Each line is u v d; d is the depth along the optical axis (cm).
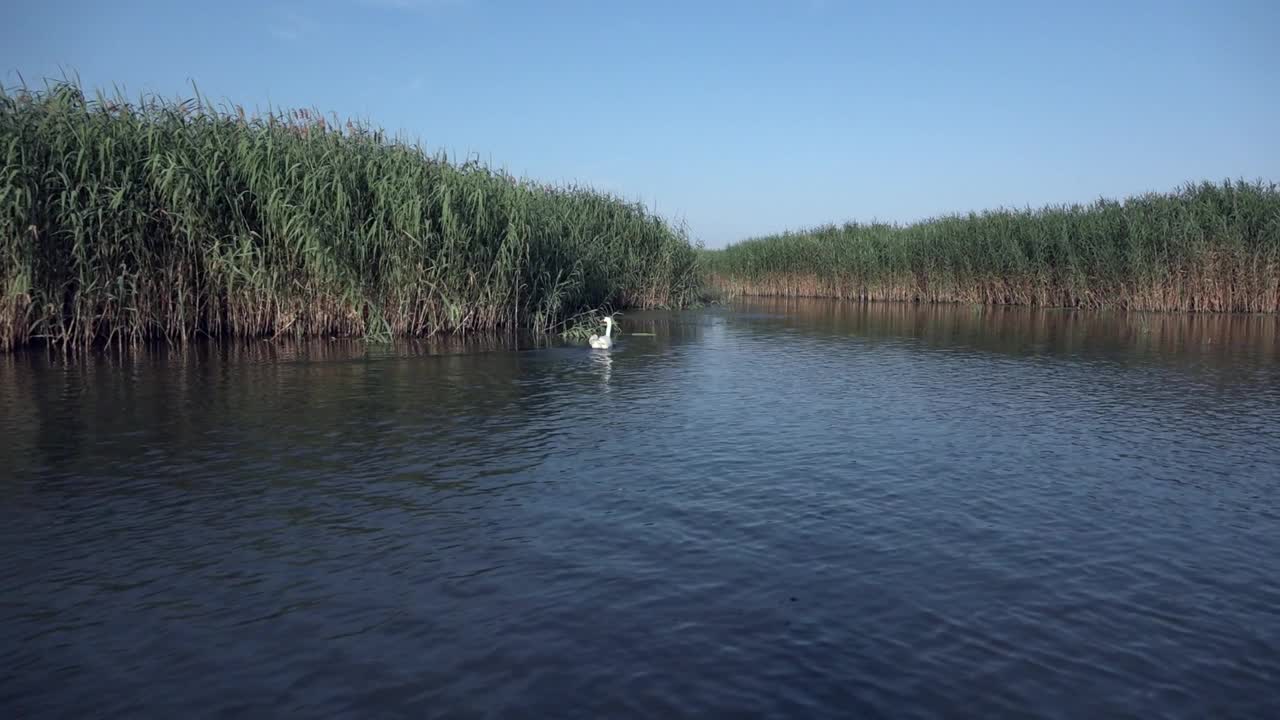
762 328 2517
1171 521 708
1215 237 2994
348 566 598
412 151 2142
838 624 517
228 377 1370
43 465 843
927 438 997
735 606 539
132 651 479
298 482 798
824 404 1209
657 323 2698
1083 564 614
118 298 1612
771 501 750
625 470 846
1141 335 2266
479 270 2119
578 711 424
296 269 1842
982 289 3859
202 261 1756
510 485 792
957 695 441
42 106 1587
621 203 3294
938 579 584
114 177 1620
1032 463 889
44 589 558
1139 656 481
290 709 423
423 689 442
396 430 1015
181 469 835
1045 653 484
